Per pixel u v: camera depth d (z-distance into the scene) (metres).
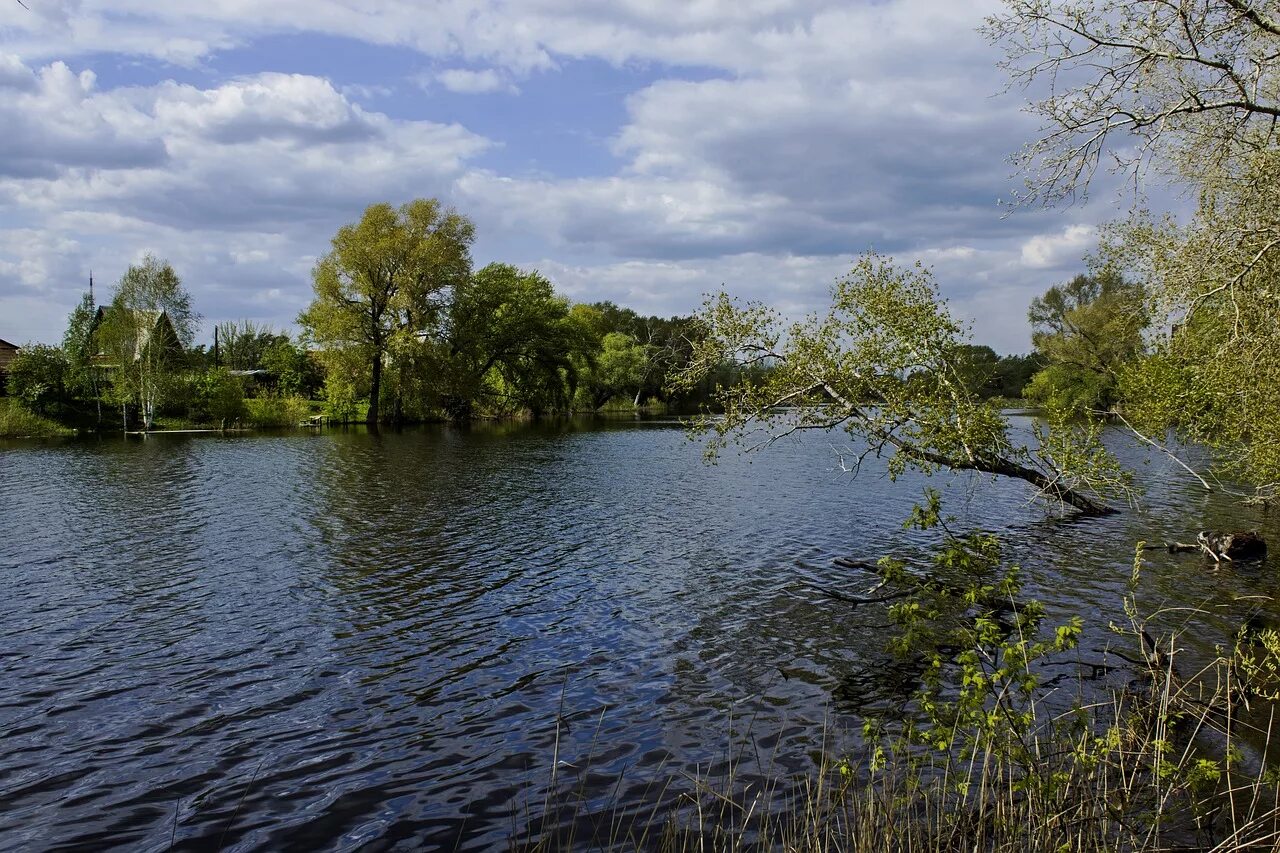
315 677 10.62
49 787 7.80
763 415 18.48
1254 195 11.25
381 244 56.38
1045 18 10.25
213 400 58.06
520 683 10.40
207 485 28.39
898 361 17.23
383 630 12.54
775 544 18.81
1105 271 18.23
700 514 23.02
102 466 34.09
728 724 9.06
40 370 53.94
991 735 5.75
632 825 7.02
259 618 13.10
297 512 22.98
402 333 57.75
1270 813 6.11
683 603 13.97
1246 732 8.21
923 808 6.82
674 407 100.06
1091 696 9.26
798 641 11.89
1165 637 11.48
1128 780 7.02
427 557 17.50
